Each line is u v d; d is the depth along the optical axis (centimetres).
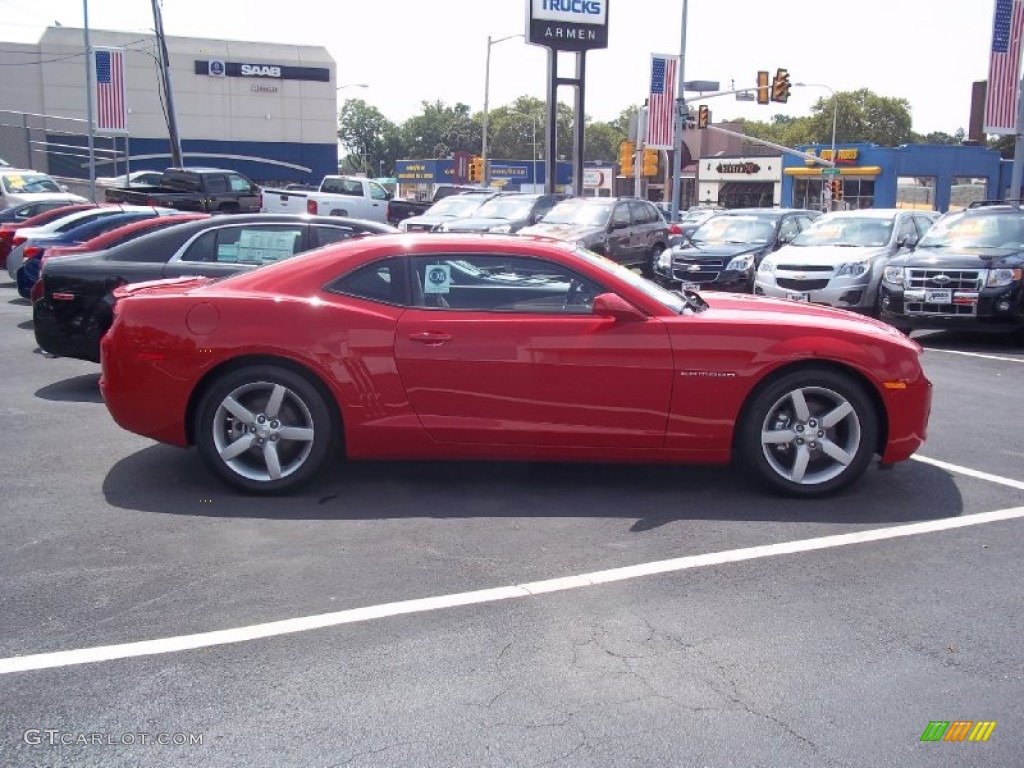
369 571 476
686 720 345
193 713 348
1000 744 332
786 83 3462
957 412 859
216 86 5194
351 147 13750
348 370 568
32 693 362
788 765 319
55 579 464
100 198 3731
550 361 568
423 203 3253
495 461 671
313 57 5388
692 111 3756
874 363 574
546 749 327
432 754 323
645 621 423
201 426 583
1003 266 1241
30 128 4025
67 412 823
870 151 5859
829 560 496
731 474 649
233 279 605
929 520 559
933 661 390
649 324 573
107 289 852
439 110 13688
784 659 390
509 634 410
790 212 1888
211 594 448
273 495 590
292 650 395
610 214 1967
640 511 570
